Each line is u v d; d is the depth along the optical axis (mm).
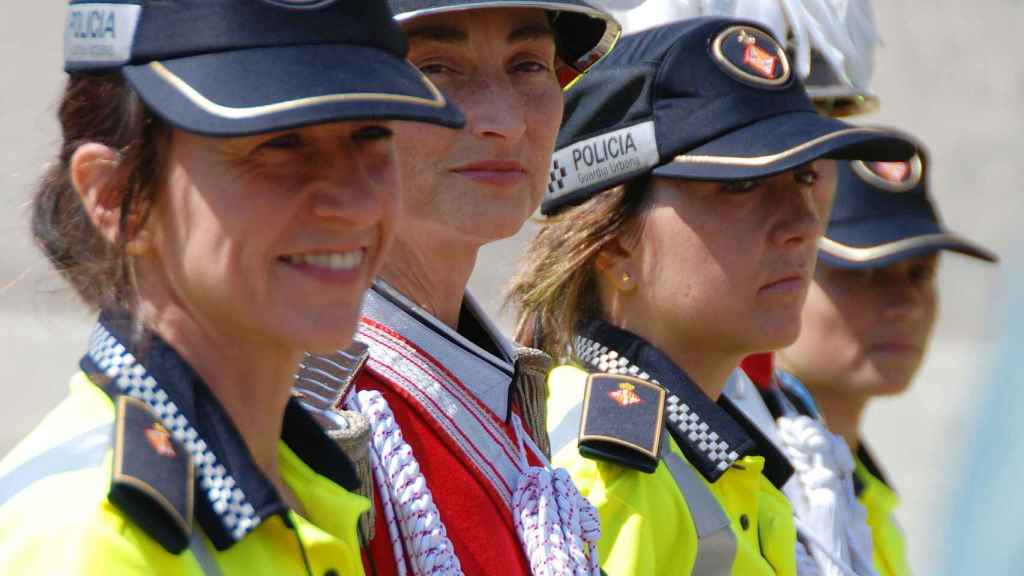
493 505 7863
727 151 9383
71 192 6191
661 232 9562
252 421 6301
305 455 6738
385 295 8016
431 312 8195
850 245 12633
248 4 5895
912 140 9820
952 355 29188
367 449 7234
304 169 5992
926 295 12969
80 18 6109
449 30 8031
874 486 13109
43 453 5855
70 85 6191
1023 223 35094
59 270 6258
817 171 9812
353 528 6590
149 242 6074
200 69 5816
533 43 8258
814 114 9703
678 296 9547
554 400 9539
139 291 6129
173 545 5645
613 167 9664
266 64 5812
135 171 5996
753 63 9672
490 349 8445
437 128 7941
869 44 12625
